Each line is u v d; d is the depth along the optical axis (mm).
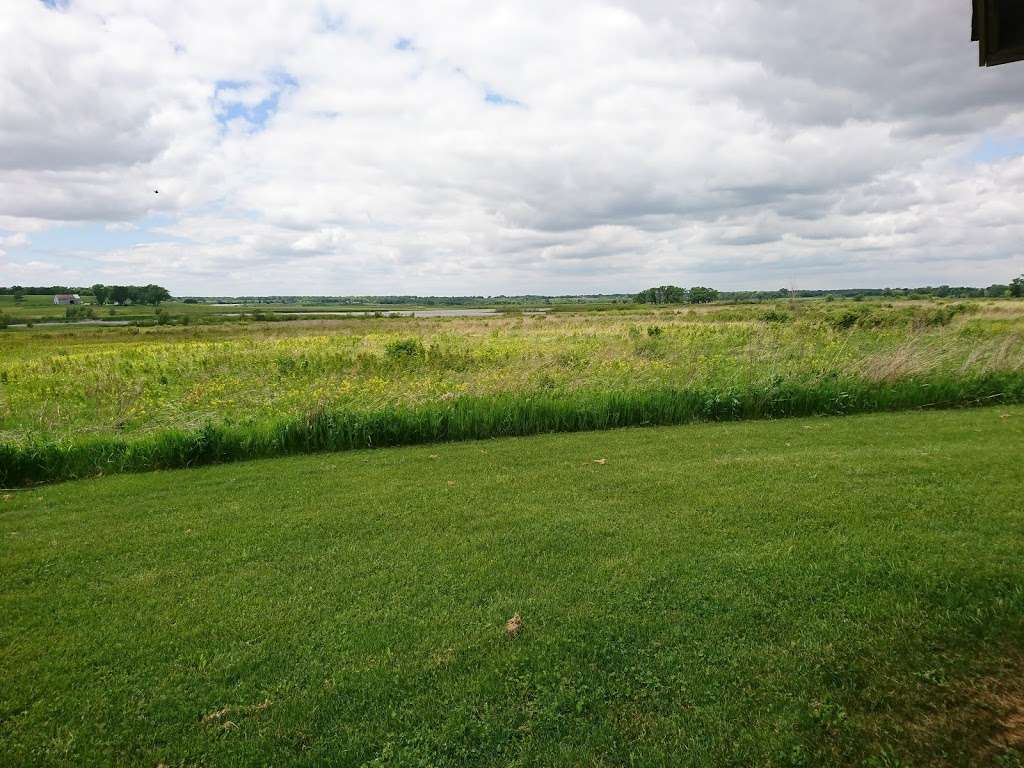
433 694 2896
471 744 2594
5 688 3051
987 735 2418
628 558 4199
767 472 6035
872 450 6793
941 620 3213
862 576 3746
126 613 3748
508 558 4301
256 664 3184
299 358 17516
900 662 2914
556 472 6473
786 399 9539
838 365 11664
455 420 8602
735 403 9320
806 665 2953
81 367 17281
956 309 24922
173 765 2537
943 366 10805
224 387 13195
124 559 4559
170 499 6070
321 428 8266
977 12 3010
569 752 2518
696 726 2625
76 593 4031
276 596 3898
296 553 4559
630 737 2586
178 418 10445
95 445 7668
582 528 4777
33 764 2555
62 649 3375
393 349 17359
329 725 2729
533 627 3412
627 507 5227
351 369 15391
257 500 5906
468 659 3146
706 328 23516
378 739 2641
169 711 2854
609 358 15211
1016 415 8617
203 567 4371
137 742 2668
